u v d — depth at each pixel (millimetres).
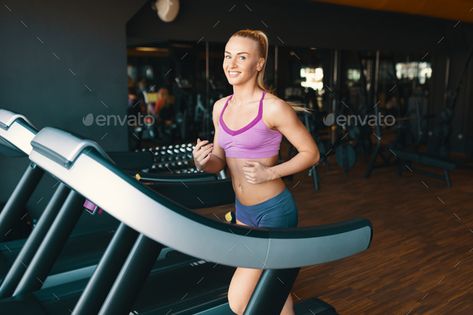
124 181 895
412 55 7512
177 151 4938
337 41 5750
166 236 930
